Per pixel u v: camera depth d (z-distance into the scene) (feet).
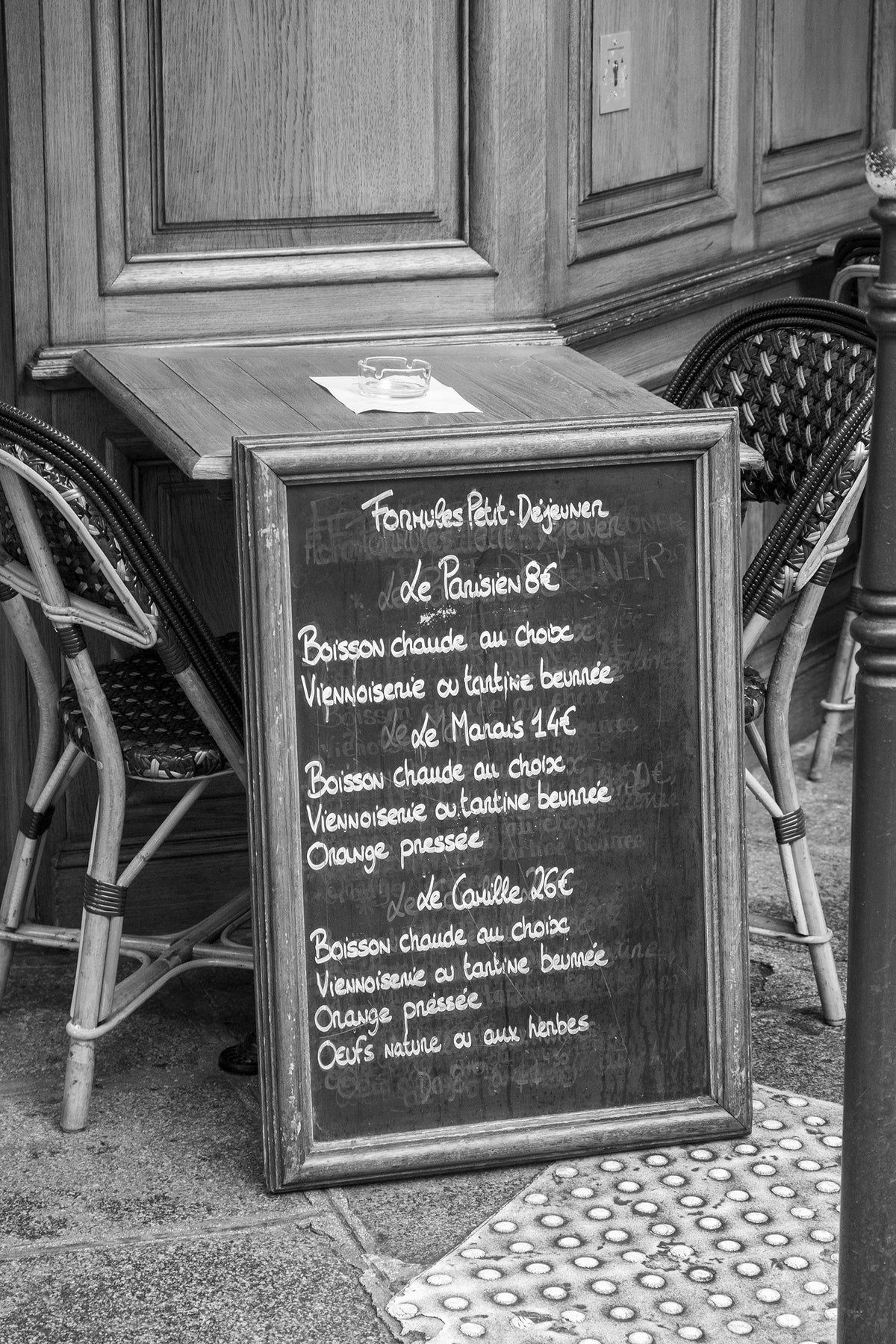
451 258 11.14
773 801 10.40
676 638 8.98
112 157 10.46
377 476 8.52
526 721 8.87
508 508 8.71
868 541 6.39
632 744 8.99
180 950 10.01
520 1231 8.53
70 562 8.88
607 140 11.91
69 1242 8.51
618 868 9.04
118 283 10.64
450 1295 8.04
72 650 8.89
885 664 6.40
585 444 8.70
